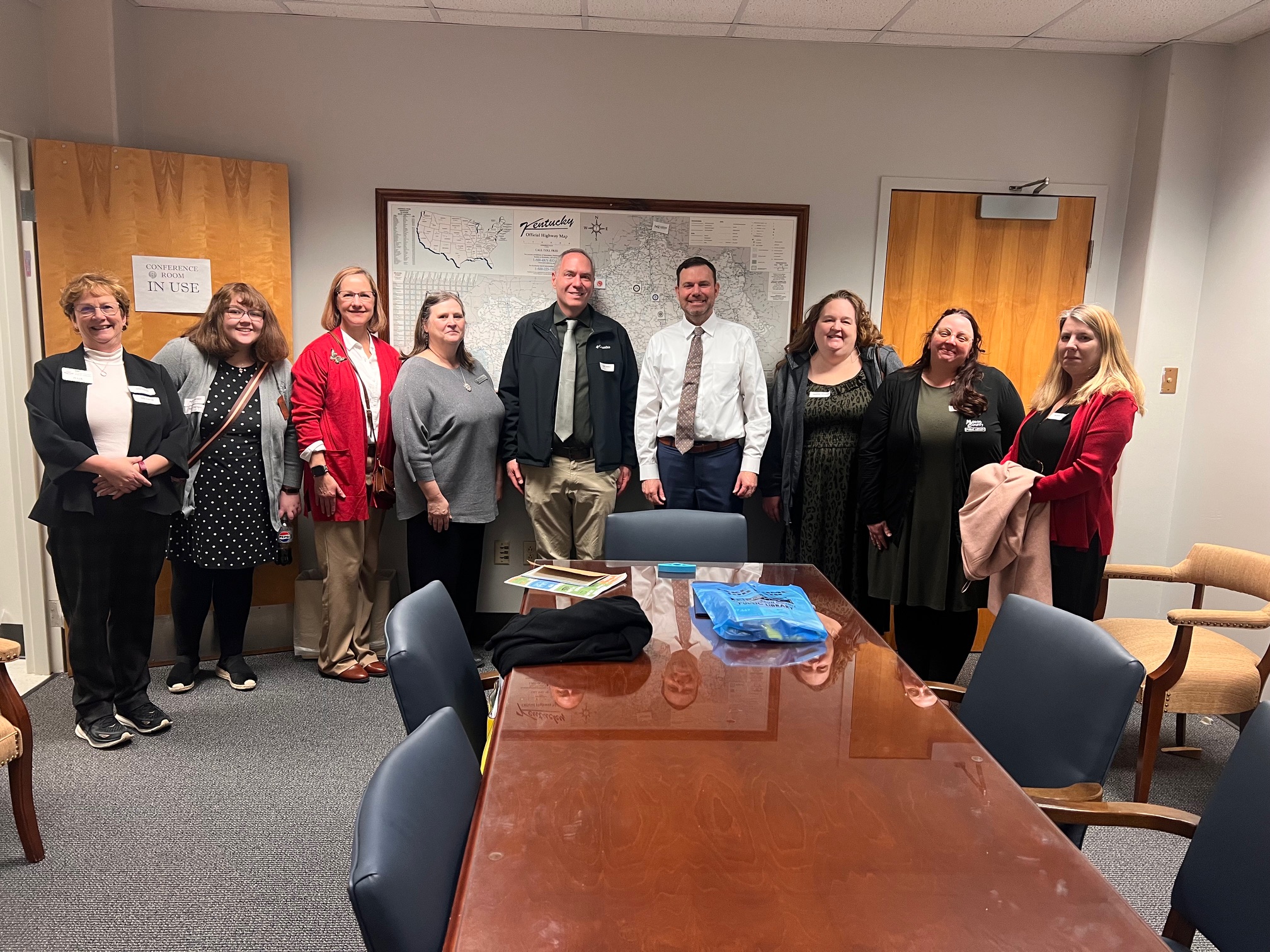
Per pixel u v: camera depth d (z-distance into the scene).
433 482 3.28
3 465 3.29
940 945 0.88
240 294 3.03
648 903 0.93
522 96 3.58
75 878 2.08
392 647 1.49
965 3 3.12
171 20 3.45
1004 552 2.67
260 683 3.33
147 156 3.27
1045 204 3.67
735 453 3.40
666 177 3.65
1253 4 3.02
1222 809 1.25
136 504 2.64
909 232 3.72
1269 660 2.62
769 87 3.62
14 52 3.10
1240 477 3.32
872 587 3.13
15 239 3.20
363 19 3.49
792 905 0.93
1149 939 0.90
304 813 2.40
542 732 1.35
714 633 1.87
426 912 0.93
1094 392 2.62
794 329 3.75
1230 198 3.43
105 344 2.59
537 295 3.69
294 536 3.65
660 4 3.22
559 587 2.18
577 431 3.49
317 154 3.56
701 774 1.22
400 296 3.66
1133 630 2.83
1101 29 3.32
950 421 2.90
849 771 1.24
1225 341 3.43
